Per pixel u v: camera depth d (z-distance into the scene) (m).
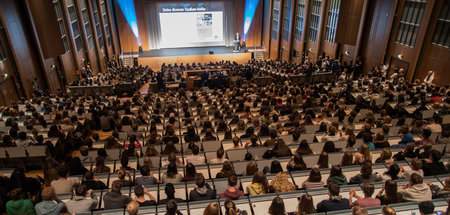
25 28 18.45
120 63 35.19
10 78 16.83
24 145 9.04
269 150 6.88
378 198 4.80
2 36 16.20
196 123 11.12
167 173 5.83
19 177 6.24
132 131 10.30
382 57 21.11
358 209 3.54
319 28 28.23
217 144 8.18
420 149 7.50
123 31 37.00
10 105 16.62
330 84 18.23
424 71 18.02
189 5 37.09
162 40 38.25
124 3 35.78
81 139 10.87
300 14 31.11
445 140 7.98
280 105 12.72
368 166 5.25
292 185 5.23
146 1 36.03
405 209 4.37
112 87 20.84
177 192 5.44
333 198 4.38
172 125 9.59
